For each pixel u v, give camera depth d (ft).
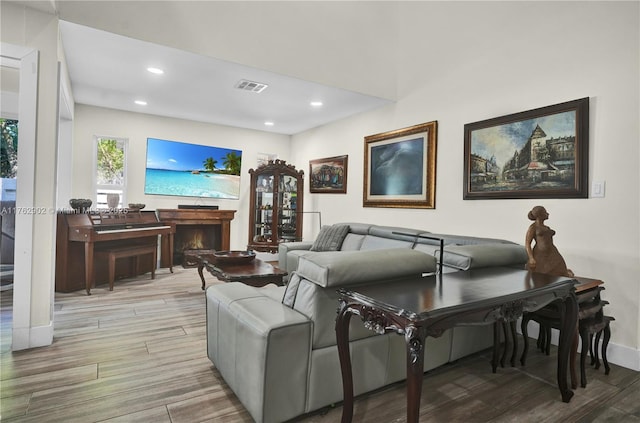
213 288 6.94
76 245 12.67
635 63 7.66
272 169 18.30
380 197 14.94
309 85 12.70
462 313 4.28
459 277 5.92
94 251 12.80
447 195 12.10
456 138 11.80
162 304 11.18
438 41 12.34
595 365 7.61
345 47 12.85
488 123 10.66
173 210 16.88
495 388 6.59
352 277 5.16
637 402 6.18
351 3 12.48
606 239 8.10
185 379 6.56
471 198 11.16
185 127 18.26
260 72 11.59
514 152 9.96
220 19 10.50
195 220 17.38
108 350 7.75
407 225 13.74
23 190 7.74
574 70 8.71
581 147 8.48
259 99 14.51
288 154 21.61
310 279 5.33
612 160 8.02
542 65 9.39
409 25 13.34
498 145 10.39
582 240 8.52
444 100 12.21
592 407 6.00
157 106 15.88
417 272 5.89
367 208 15.81
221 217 18.15
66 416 5.37
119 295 12.13
